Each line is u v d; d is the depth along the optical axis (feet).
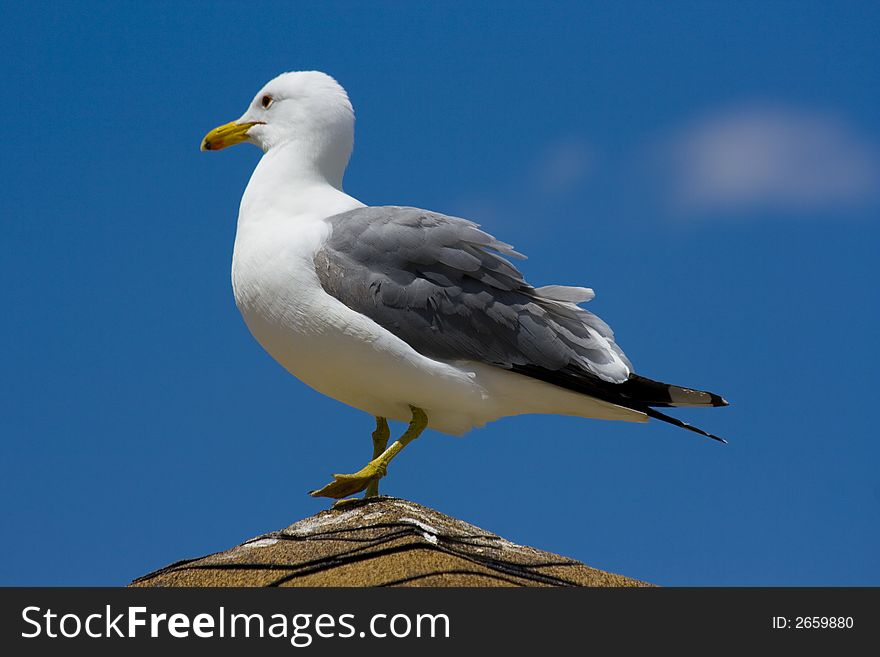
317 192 35.58
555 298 34.22
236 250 34.55
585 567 28.76
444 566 26.27
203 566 27.78
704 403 33.86
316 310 32.48
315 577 26.35
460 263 33.01
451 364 33.01
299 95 36.81
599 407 34.45
